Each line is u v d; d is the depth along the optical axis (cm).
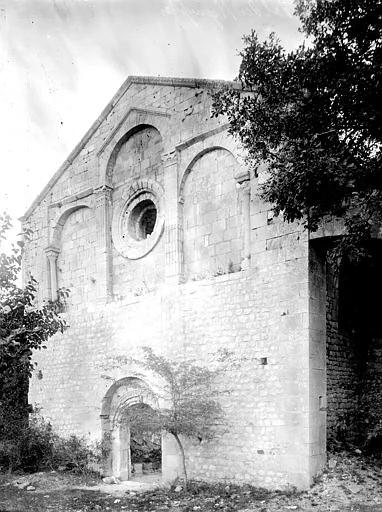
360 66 695
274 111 822
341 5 689
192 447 1181
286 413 1030
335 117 750
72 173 1711
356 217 782
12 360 1000
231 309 1161
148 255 1438
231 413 1117
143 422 1112
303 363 1016
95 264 1583
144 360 1335
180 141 1357
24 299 985
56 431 1594
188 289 1262
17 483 1321
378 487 943
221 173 1273
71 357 1582
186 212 1344
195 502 1014
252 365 1101
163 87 1434
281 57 792
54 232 1742
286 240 1081
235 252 1222
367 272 1234
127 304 1423
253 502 952
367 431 1139
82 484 1307
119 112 1575
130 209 1534
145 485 1291
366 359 1234
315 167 741
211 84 1289
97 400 1477
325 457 1034
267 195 982
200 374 1134
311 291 1041
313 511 867
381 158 728
